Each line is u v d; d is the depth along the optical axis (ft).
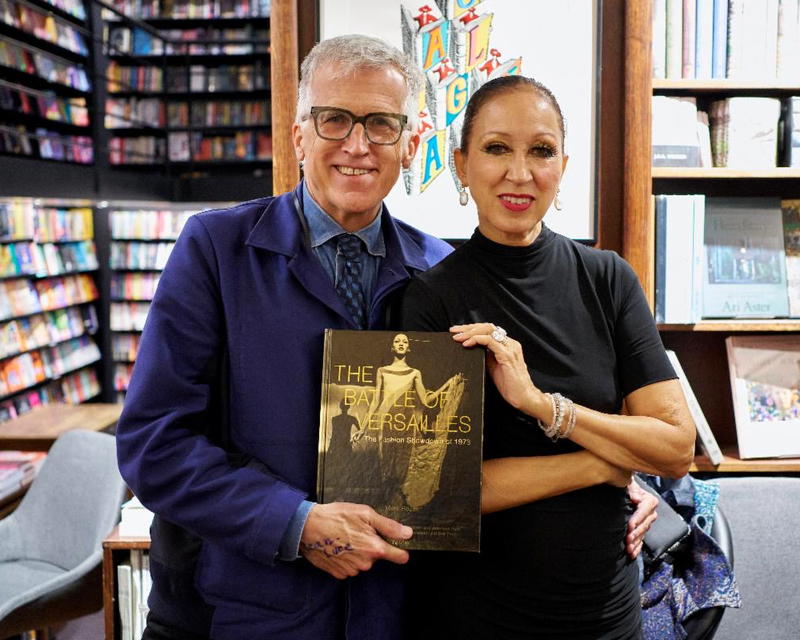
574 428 3.91
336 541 3.85
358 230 4.68
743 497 6.54
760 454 7.30
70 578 7.37
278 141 6.66
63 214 24.17
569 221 6.90
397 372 4.00
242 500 3.96
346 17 6.74
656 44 7.06
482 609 4.06
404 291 4.48
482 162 4.04
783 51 7.07
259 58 28.40
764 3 7.02
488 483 4.01
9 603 7.06
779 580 6.37
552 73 6.81
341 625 4.32
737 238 7.41
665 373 4.18
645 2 6.68
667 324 7.07
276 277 4.46
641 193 6.79
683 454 4.06
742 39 7.04
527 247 4.18
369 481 3.98
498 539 4.07
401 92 4.41
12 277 21.30
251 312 4.37
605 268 4.33
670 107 7.07
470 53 6.82
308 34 6.79
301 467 4.26
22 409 21.71
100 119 26.17
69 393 24.48
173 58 28.32
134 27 28.17
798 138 7.11
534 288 4.17
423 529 3.94
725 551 5.73
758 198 7.54
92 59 25.32
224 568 4.26
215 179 25.43
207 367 4.37
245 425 4.30
